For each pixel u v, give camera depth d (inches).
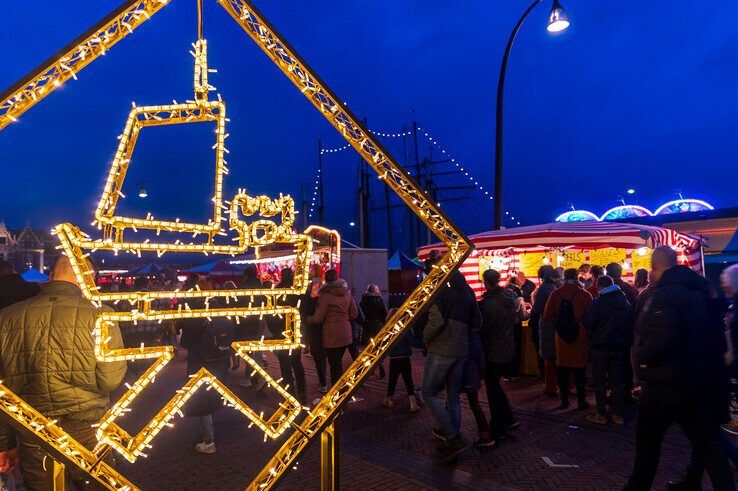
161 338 435.8
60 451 69.2
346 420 222.1
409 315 84.7
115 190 72.8
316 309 247.1
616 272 256.5
